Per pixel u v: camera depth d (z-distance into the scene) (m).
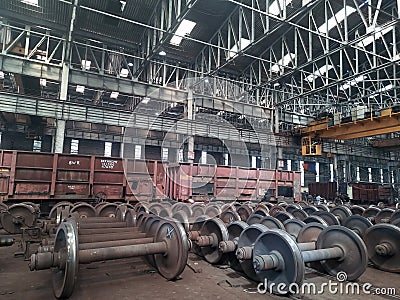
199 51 17.08
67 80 13.63
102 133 20.91
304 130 17.64
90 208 7.75
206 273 4.34
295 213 8.31
